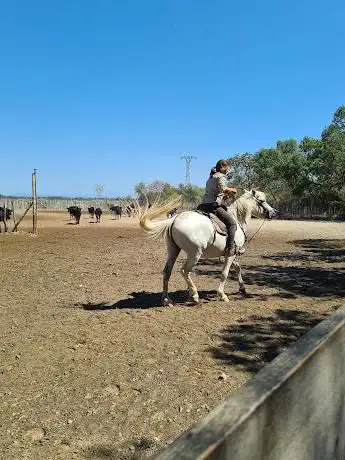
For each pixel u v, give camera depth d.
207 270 12.54
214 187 8.08
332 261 14.57
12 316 7.43
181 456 1.13
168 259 8.16
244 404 1.38
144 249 17.73
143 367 5.20
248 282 10.72
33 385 4.71
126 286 10.17
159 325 6.82
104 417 4.09
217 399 4.44
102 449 3.59
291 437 1.65
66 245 19.42
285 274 11.95
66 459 3.44
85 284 10.41
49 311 7.79
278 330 6.59
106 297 9.04
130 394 4.54
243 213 8.72
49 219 47.84
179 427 3.94
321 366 1.92
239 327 6.72
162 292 9.00
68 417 4.08
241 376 4.96
